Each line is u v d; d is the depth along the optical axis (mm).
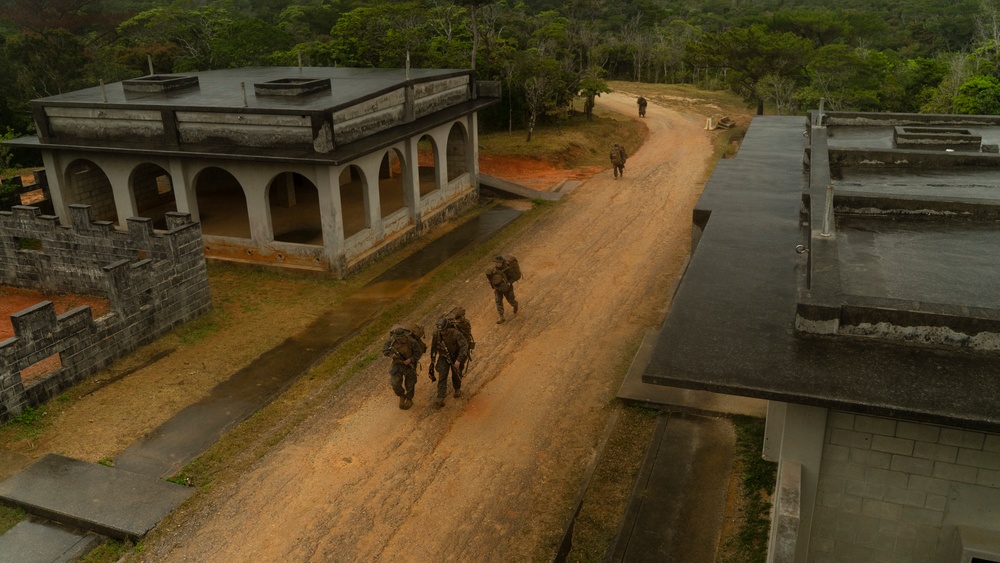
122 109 19516
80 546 9359
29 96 37062
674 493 9867
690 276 9156
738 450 10797
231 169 18797
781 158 17391
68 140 20422
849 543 7043
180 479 10570
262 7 84750
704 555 8719
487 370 13773
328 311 16719
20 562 9070
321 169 17812
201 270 16250
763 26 42531
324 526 9617
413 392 12430
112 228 16656
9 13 59781
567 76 41875
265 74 24906
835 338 6957
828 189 8125
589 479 10414
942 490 6539
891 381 6129
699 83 64688
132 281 14336
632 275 18641
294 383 13367
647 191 27312
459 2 37719
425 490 10320
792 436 6723
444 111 23672
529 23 62125
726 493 9867
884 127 18703
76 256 17438
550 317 16141
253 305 17109
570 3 78812
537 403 12570
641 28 85625
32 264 18078
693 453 10797
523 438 11555
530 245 21359
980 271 8078
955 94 37062
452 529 9531
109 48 50531
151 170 24750
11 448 11352
